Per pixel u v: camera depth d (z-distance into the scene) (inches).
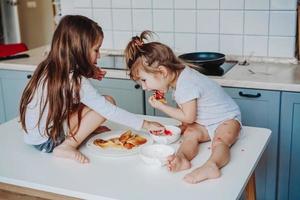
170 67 74.6
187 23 121.0
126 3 126.6
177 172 64.4
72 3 134.9
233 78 102.0
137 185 61.1
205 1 117.2
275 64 113.1
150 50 74.0
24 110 73.8
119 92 116.1
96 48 73.7
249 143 74.1
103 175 64.4
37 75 72.9
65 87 70.4
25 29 265.3
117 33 130.6
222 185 60.4
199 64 105.2
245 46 116.6
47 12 258.1
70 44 71.1
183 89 75.2
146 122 77.0
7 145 76.4
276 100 98.6
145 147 71.2
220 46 119.3
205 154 70.9
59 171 66.1
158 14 123.6
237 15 115.0
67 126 72.8
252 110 101.7
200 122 77.5
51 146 72.7
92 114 73.5
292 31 110.7
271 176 104.2
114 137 77.6
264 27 113.1
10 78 128.5
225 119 76.8
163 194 58.6
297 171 101.9
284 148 101.5
